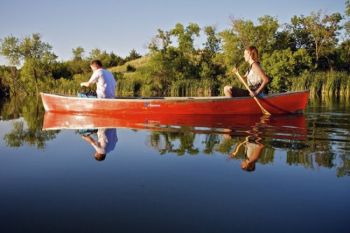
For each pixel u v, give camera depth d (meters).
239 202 1.91
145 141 3.76
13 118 6.91
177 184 2.23
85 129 4.88
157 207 1.85
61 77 45.72
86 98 7.30
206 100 6.57
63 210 1.83
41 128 5.09
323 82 23.41
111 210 1.82
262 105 6.59
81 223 1.66
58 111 7.80
